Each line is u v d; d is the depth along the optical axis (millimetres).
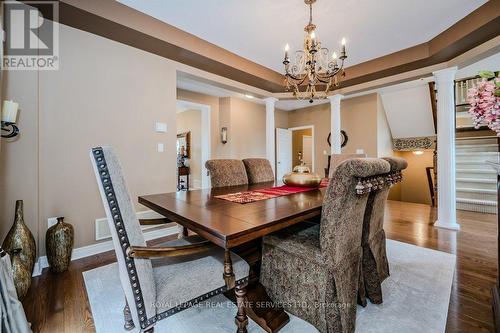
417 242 2717
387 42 2996
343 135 5688
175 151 3123
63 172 2266
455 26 2605
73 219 2322
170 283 1084
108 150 974
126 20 2312
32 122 2059
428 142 5562
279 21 2549
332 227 1271
